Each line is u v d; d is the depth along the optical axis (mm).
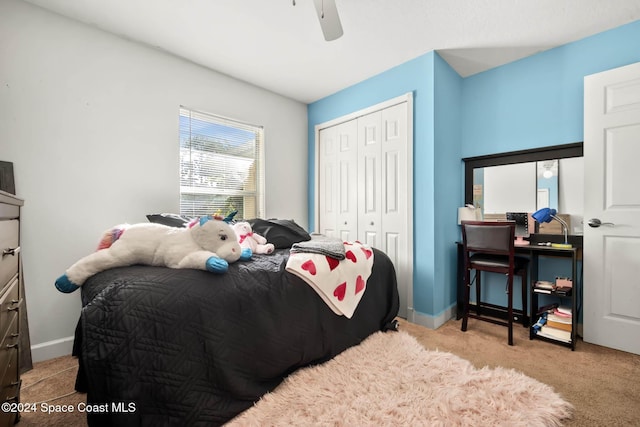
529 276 2318
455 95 2584
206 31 1987
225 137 2697
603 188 1875
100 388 925
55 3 1689
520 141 2387
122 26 1917
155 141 2193
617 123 1818
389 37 2062
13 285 1056
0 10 1594
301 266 1502
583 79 2074
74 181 1832
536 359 1662
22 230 1657
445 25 1927
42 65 1717
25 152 1663
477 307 2473
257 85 2877
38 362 1674
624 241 1793
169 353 1023
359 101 2814
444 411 1131
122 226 1495
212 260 1237
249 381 1212
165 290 1084
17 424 1134
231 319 1181
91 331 955
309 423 1078
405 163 2422
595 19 1854
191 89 2406
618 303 1804
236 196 2801
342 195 2996
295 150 3281
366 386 1305
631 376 1477
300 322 1410
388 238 2562
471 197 2641
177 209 2318
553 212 2078
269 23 1903
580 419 1152
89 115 1889
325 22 1547
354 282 1726
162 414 988
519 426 1056
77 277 1247
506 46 2188
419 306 2314
